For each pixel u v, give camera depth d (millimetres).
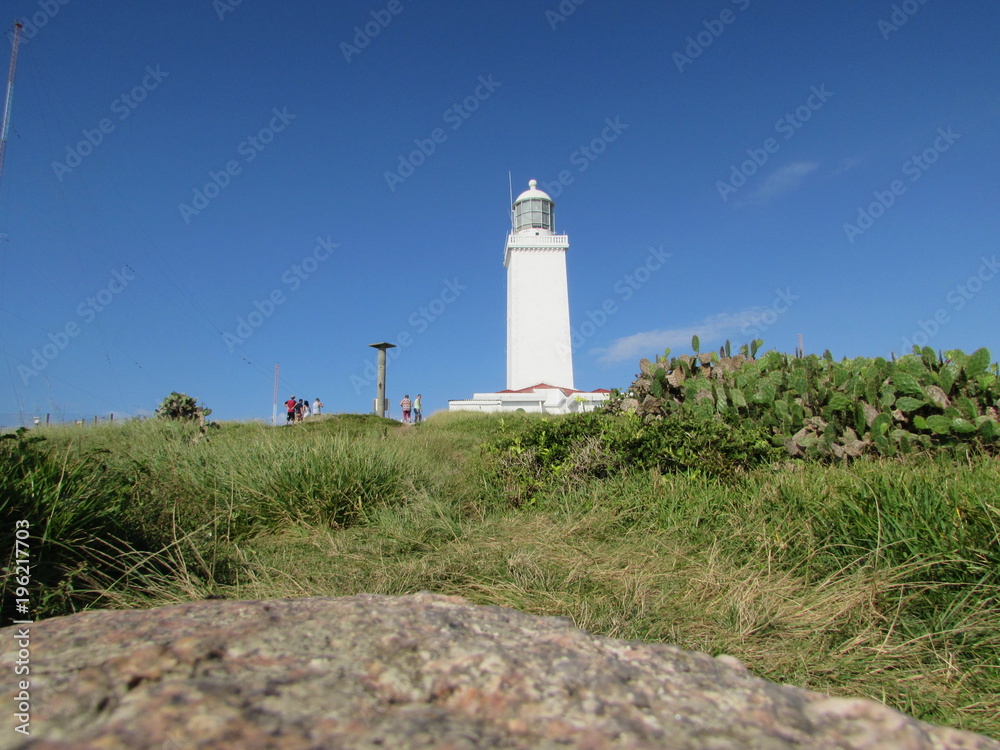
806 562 3375
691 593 3158
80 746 723
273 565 4023
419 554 4266
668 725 861
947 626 2594
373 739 773
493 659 1020
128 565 3410
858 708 930
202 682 888
